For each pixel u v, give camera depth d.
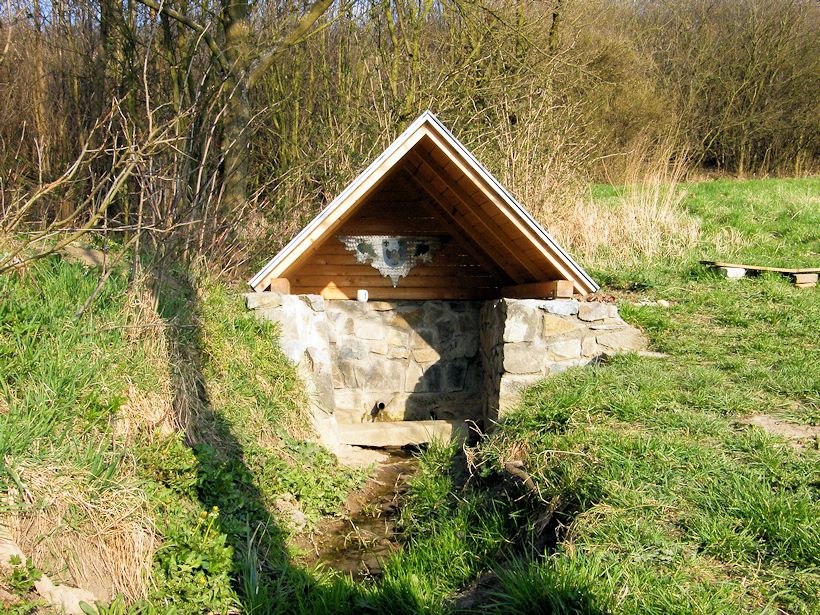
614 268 10.22
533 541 4.70
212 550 4.46
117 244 7.29
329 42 13.81
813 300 8.52
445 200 8.15
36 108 9.23
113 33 10.09
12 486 3.99
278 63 13.05
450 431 7.77
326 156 11.66
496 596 4.14
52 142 9.60
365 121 12.55
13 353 4.75
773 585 3.49
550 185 11.98
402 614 4.31
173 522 4.54
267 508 5.52
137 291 5.89
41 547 3.88
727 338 7.58
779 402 5.76
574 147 13.55
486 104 12.73
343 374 8.68
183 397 5.66
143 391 5.27
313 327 7.67
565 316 7.16
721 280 9.52
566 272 7.16
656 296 9.12
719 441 5.04
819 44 24.20
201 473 5.10
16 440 4.14
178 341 6.09
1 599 3.44
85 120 9.92
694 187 17.45
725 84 24.81
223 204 9.73
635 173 14.09
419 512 5.96
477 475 6.14
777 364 6.73
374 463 7.14
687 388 6.16
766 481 4.32
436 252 8.79
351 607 4.52
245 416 6.28
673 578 3.55
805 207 13.33
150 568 4.21
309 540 5.61
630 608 3.38
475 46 12.73
